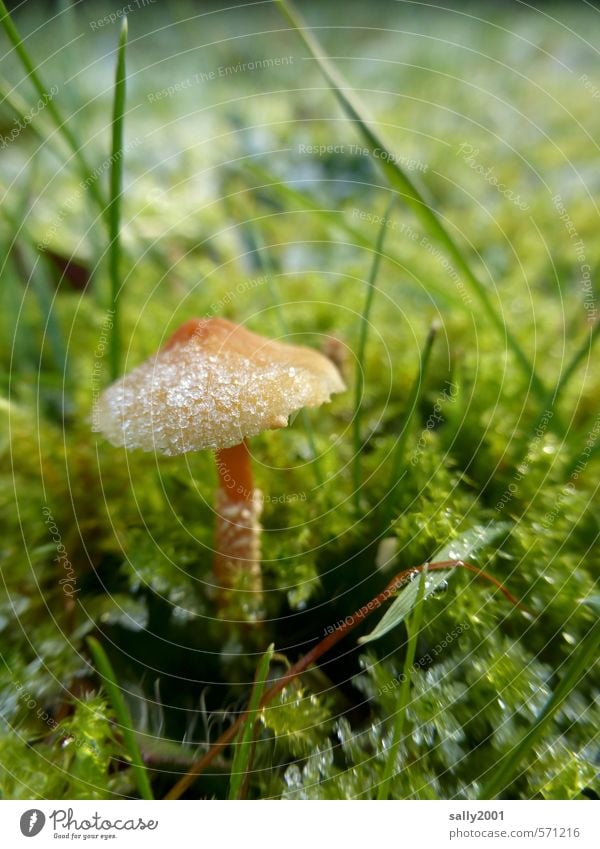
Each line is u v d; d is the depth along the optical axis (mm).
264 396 52
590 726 52
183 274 111
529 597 59
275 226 127
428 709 53
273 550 66
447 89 187
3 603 63
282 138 154
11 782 49
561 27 212
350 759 52
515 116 171
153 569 65
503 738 51
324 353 88
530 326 95
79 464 75
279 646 61
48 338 92
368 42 223
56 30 193
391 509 63
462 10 227
